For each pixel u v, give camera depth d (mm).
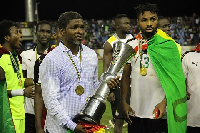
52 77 2488
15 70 3844
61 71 2518
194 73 3732
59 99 2520
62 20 2570
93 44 27250
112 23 27594
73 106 2533
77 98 2545
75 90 2549
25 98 4254
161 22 4879
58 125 2502
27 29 22078
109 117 7121
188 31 26000
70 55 2572
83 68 2598
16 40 3900
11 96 3656
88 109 2373
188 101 3814
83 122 2430
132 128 3301
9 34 3846
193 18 26156
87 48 2709
